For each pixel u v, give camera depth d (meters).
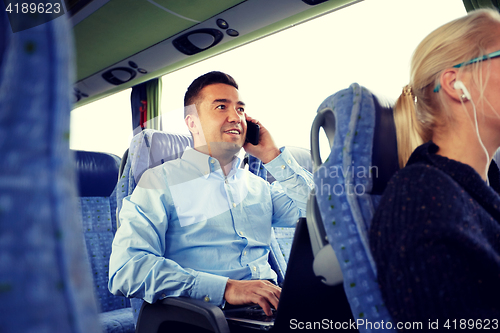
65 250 0.18
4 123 0.18
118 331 1.27
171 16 3.65
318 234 0.61
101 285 1.58
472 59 0.59
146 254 1.02
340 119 0.61
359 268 0.54
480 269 0.45
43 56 0.19
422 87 0.63
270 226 1.35
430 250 0.43
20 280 0.17
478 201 0.53
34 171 0.18
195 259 1.14
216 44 3.96
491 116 0.58
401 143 0.66
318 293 0.68
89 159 1.77
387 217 0.49
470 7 2.45
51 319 0.17
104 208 1.75
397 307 0.44
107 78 5.13
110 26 3.86
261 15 3.36
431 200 0.46
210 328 0.81
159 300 0.95
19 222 0.17
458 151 0.60
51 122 0.18
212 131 1.20
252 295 0.91
